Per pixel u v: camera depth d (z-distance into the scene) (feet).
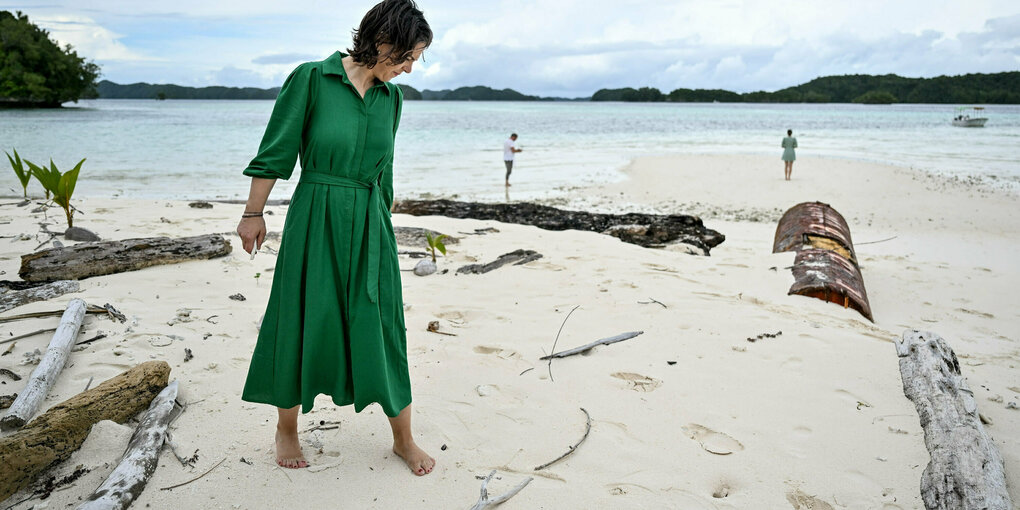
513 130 146.41
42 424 8.58
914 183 59.31
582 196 50.70
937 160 82.38
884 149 100.99
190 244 19.13
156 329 13.17
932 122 235.81
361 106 7.95
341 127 7.80
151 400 10.08
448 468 8.80
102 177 51.72
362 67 7.97
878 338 14.37
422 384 11.39
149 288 16.16
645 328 14.49
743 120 252.42
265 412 10.11
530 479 8.55
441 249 20.39
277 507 7.83
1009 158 85.15
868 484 8.66
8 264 18.43
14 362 11.39
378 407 10.57
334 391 8.36
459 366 12.21
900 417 10.51
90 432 9.01
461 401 10.79
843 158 84.23
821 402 11.02
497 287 17.74
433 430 9.80
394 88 8.50
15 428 9.14
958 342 16.37
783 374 12.12
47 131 110.11
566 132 144.66
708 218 42.37
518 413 10.42
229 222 26.76
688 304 16.35
